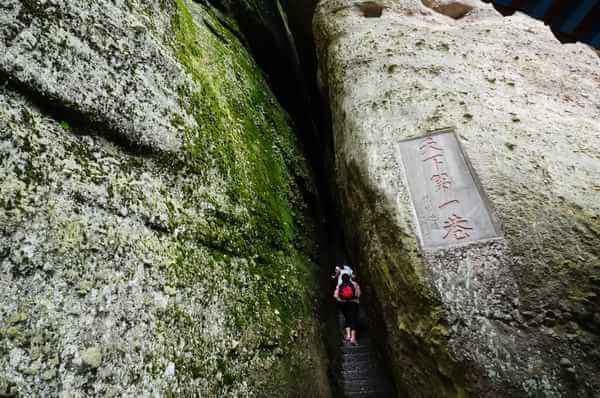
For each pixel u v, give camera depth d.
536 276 2.15
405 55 4.18
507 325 2.07
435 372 2.33
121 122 2.01
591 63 4.13
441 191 2.74
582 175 2.52
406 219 2.73
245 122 4.09
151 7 2.93
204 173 2.66
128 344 1.53
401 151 3.15
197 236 2.28
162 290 1.82
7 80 1.51
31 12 1.72
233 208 2.84
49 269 1.36
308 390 2.70
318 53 6.07
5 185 1.34
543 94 3.53
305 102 8.05
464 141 2.98
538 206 2.40
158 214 2.02
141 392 1.48
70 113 1.75
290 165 4.93
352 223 3.83
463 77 3.73
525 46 4.28
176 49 3.07
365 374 4.07
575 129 2.98
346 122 3.96
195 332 1.91
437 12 5.37
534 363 1.93
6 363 1.12
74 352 1.31
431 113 3.34
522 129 2.98
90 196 1.66
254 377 2.17
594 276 2.04
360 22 5.14
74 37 1.93
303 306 3.31
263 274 2.87
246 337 2.26
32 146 1.51
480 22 4.89
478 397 1.97
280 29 8.09
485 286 2.22
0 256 1.23
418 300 2.43
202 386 1.79
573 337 1.95
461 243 2.44
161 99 2.48
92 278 1.50
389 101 3.65
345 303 4.54
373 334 3.72
